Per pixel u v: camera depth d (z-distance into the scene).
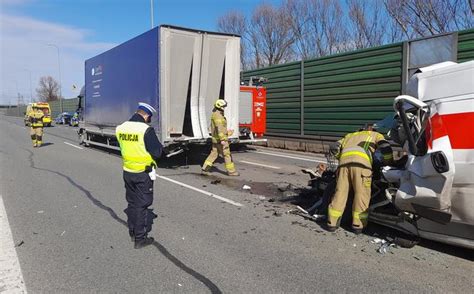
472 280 4.36
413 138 4.94
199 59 12.27
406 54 13.47
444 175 4.48
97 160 14.54
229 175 10.95
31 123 19.95
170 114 11.93
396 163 5.73
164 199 8.17
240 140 16.16
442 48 12.44
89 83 17.94
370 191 5.78
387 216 5.63
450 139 4.51
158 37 11.59
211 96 12.69
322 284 4.30
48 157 15.48
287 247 5.40
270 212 7.14
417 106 4.82
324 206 6.69
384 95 14.35
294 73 18.36
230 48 12.84
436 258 4.96
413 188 4.86
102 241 5.71
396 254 5.11
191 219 6.73
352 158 5.76
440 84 4.72
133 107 13.41
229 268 4.74
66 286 4.33
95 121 17.41
